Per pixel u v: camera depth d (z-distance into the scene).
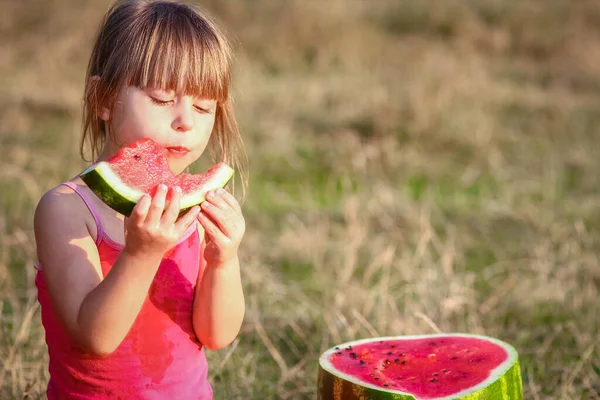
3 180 8.12
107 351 2.95
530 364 4.98
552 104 12.06
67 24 14.08
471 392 3.50
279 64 13.90
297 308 5.80
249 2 15.47
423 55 14.01
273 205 8.07
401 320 5.28
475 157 9.88
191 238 3.32
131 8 3.24
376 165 9.33
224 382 4.63
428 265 6.36
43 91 11.41
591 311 5.80
